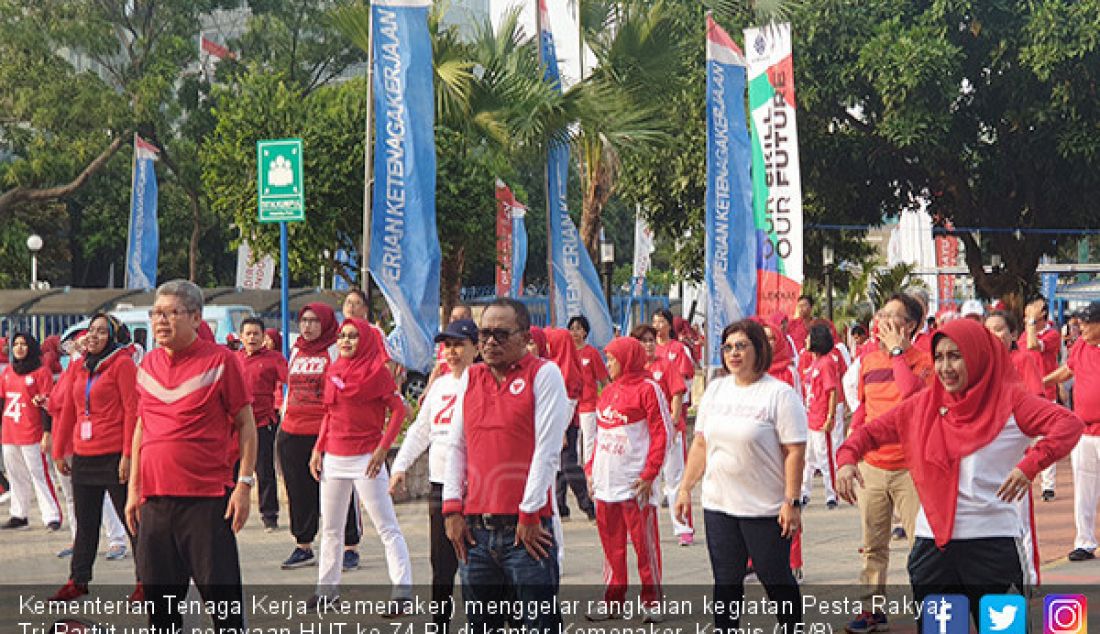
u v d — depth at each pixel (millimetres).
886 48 28219
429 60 13758
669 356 15055
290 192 13953
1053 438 5379
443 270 27328
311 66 43219
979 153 31391
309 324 10172
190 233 47875
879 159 31469
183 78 41281
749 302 15703
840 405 14078
